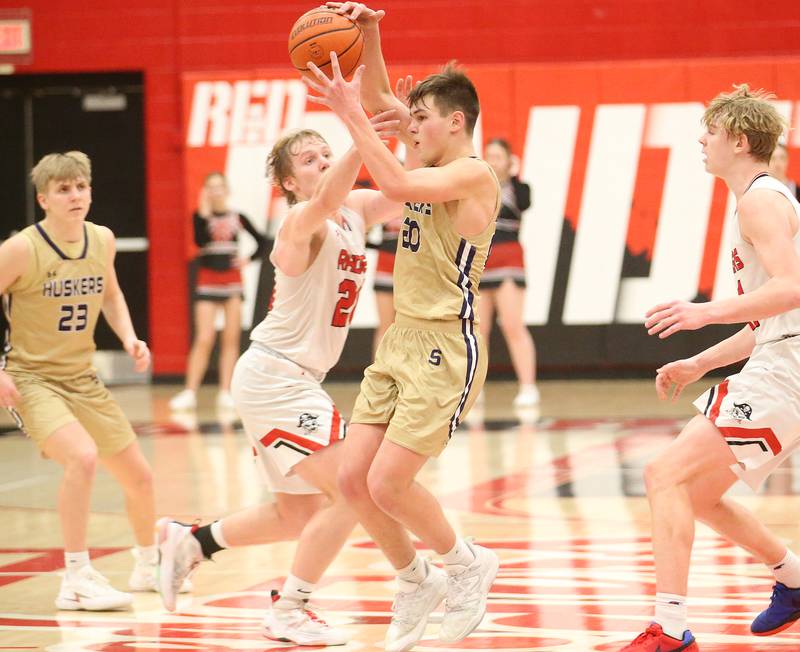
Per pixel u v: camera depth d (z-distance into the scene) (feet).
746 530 20.94
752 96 21.31
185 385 81.10
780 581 21.44
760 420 19.99
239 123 77.51
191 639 22.74
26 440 57.77
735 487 40.06
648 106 75.15
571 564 28.81
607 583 26.68
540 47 78.07
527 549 30.71
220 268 69.36
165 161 80.23
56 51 81.10
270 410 23.48
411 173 19.89
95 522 36.22
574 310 75.92
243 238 75.97
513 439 53.26
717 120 21.08
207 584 27.73
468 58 78.54
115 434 26.99
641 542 31.42
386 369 21.27
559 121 75.82
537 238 76.07
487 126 76.33
